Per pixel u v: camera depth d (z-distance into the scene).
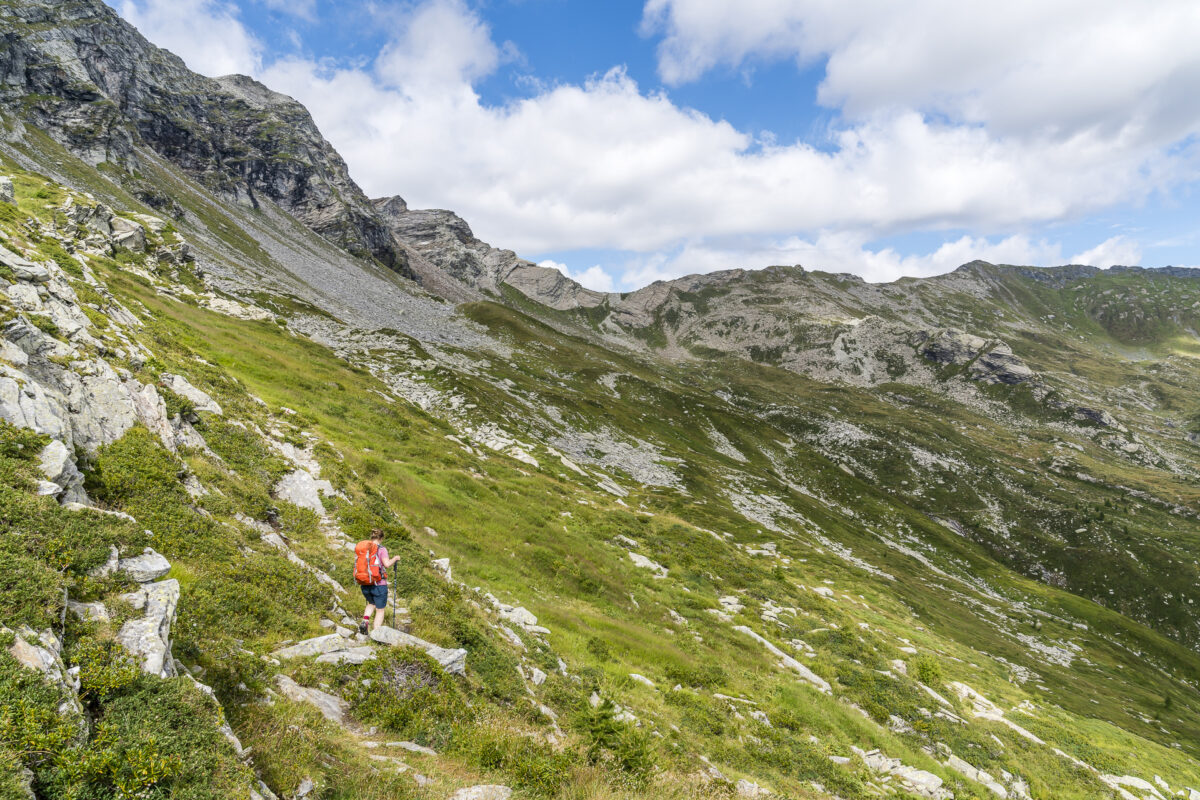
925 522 153.50
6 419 11.14
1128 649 114.19
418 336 138.62
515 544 34.62
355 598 15.89
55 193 62.06
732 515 82.56
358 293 173.12
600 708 14.23
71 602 8.23
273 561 14.54
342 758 9.11
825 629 38.56
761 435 173.88
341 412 46.81
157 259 69.94
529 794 10.01
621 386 168.12
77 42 178.25
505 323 196.25
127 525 10.60
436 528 32.34
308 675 11.12
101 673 7.12
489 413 78.94
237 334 56.94
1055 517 181.50
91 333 19.73
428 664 13.34
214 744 7.18
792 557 72.75
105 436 14.87
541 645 21.34
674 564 45.22
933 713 30.31
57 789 5.65
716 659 29.55
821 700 27.78
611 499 65.31
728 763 18.78
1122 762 33.09
